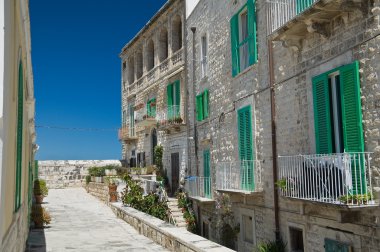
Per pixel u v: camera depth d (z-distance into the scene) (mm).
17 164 6363
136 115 30438
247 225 15195
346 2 8898
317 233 10672
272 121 12906
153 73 28234
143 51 30547
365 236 8945
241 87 15406
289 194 10930
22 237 9031
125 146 34656
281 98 12555
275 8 12305
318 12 9562
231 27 16078
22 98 7227
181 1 23641
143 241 13195
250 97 14516
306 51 11250
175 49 25391
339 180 8969
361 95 9094
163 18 26547
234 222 15969
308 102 11039
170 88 25094
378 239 8547
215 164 18125
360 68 9133
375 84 8719
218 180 16547
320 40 10625
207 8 19359
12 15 4559
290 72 12062
